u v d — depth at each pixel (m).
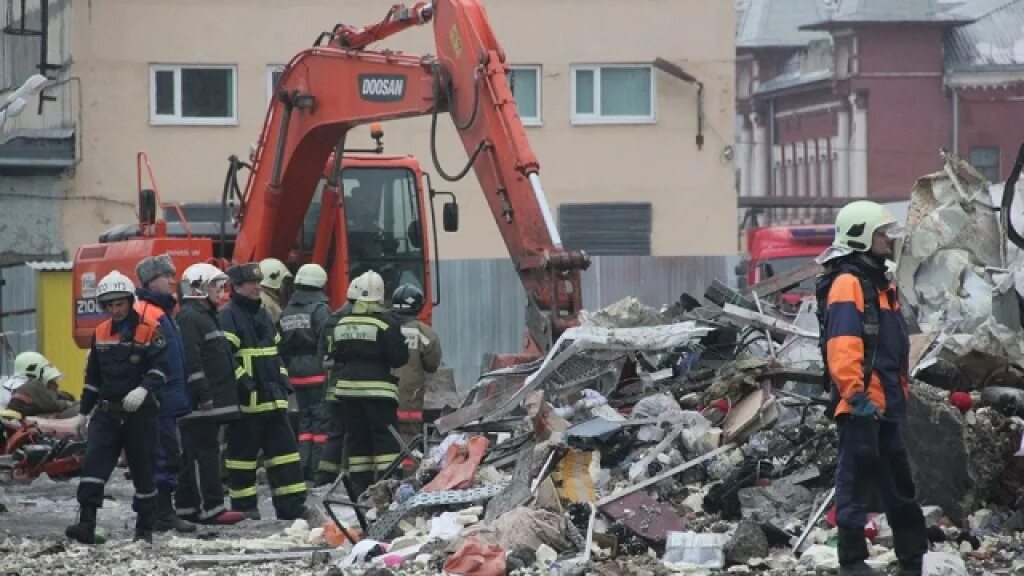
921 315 48.97
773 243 106.00
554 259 48.84
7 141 117.69
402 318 52.03
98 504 39.88
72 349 93.38
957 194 49.44
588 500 35.91
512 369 46.75
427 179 67.62
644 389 44.47
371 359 45.81
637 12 125.38
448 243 122.00
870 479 29.31
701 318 47.19
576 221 125.81
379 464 45.88
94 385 40.03
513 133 51.00
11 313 105.81
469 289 113.62
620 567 32.25
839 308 28.86
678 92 125.94
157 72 120.00
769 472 37.91
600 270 121.06
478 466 39.53
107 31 119.00
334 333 46.28
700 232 126.56
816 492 36.75
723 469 38.19
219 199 120.44
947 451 35.12
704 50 125.69
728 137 126.25
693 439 39.03
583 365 43.97
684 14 125.50
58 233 119.00
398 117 57.22
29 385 62.31
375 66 57.66
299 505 45.53
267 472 45.78
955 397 36.78
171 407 41.62
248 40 120.31
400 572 33.25
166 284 40.94
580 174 125.69
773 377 41.34
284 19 120.50
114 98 119.31
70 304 93.44
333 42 60.59
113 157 119.31
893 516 29.91
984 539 34.09
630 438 39.50
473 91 52.50
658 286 120.94
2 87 124.81
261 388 45.28
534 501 35.56
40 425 60.38
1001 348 40.94
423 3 57.22
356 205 67.94
